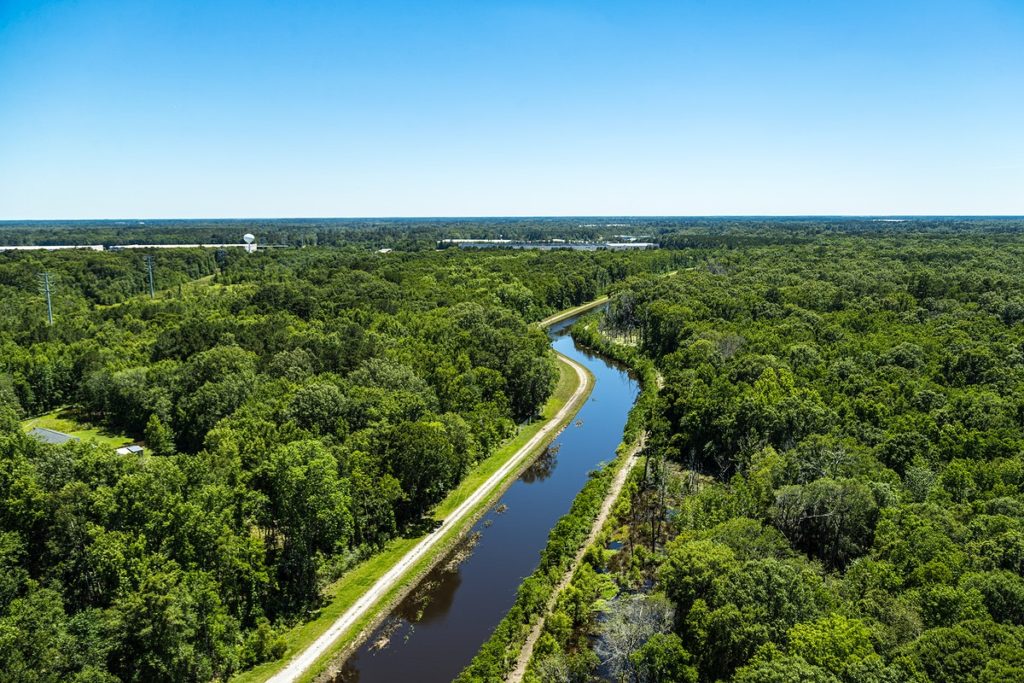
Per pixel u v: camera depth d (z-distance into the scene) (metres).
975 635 45.44
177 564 60.28
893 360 122.25
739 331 153.88
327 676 63.94
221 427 92.50
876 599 54.78
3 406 104.62
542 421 136.38
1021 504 65.56
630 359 181.75
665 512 93.56
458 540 89.75
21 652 49.22
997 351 118.69
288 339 137.88
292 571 73.88
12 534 56.62
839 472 77.81
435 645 68.75
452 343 144.62
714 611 55.47
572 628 69.00
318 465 72.88
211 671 61.66
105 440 115.12
